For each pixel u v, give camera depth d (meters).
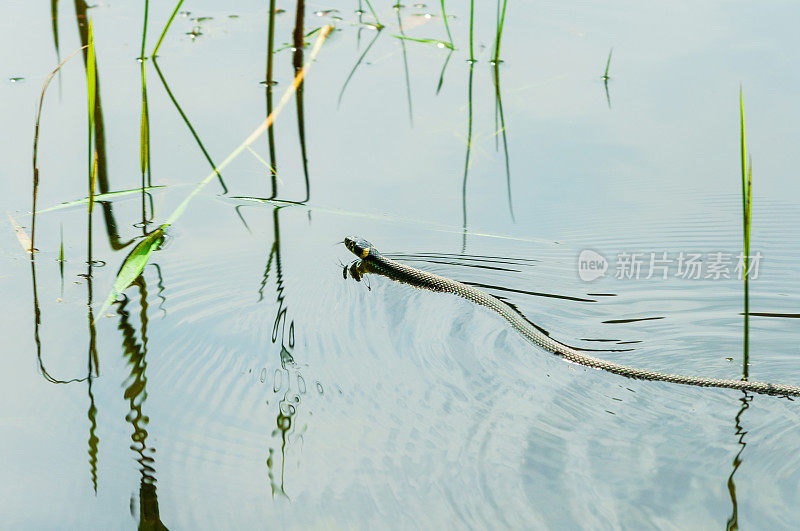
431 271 7.24
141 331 6.02
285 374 5.57
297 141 9.01
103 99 9.45
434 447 4.77
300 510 4.23
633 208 7.94
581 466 4.59
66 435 4.85
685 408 5.25
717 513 4.20
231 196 8.10
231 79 10.06
